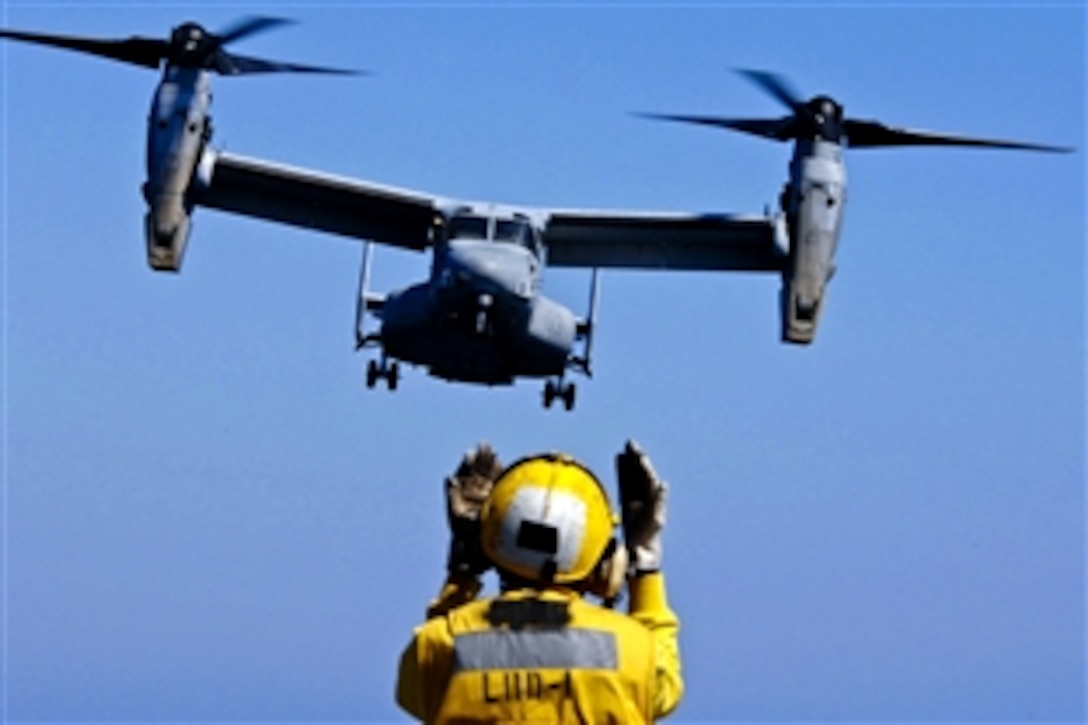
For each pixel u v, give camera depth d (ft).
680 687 40.52
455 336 227.81
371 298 257.14
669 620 41.11
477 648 39.81
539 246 243.40
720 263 281.33
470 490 43.19
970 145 269.23
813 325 261.24
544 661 39.60
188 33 255.29
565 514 40.57
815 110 264.93
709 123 267.18
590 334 251.39
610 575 41.45
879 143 269.44
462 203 251.39
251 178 262.67
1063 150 253.65
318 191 263.49
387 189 261.03
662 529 41.65
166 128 251.60
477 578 42.83
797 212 261.44
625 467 41.96
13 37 255.29
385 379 259.80
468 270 220.84
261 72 257.34
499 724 39.37
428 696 40.06
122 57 261.03
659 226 272.10
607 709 39.47
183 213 252.21
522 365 238.07
